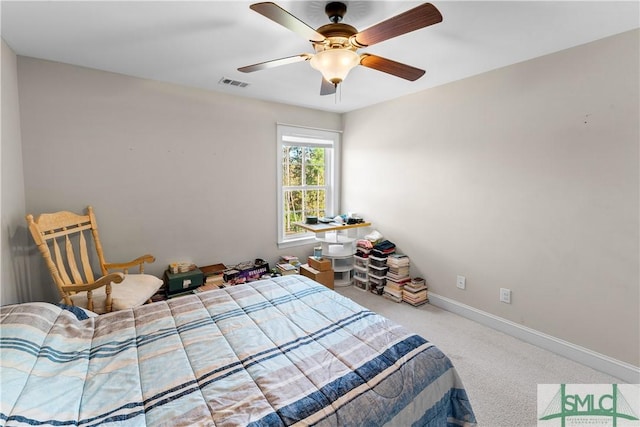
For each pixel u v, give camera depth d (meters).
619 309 1.91
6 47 1.94
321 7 1.53
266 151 3.38
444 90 2.79
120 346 1.31
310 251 3.89
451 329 2.56
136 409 0.95
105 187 2.51
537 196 2.23
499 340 2.39
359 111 3.72
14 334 1.17
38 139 2.22
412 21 1.20
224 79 2.65
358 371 1.14
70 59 2.21
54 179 2.29
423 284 3.10
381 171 3.50
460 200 2.74
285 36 1.86
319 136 3.80
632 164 1.81
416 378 1.17
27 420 0.85
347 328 1.46
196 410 0.94
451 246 2.85
